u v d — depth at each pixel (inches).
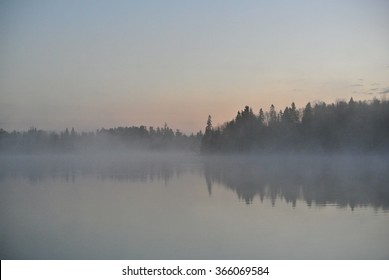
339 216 636.7
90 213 688.4
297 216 640.4
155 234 538.0
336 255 446.3
